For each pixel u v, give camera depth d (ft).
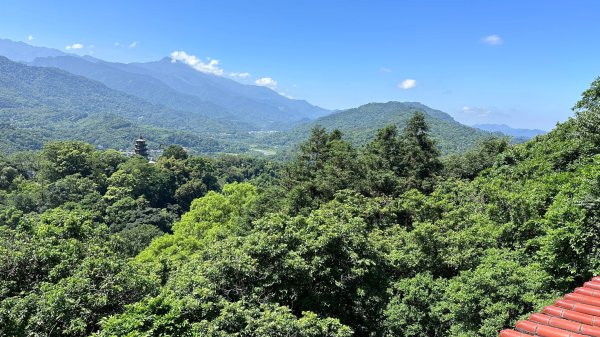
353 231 57.47
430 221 77.00
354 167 120.67
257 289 45.80
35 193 214.07
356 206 88.63
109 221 209.05
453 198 95.96
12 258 45.55
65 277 46.50
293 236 51.52
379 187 115.03
